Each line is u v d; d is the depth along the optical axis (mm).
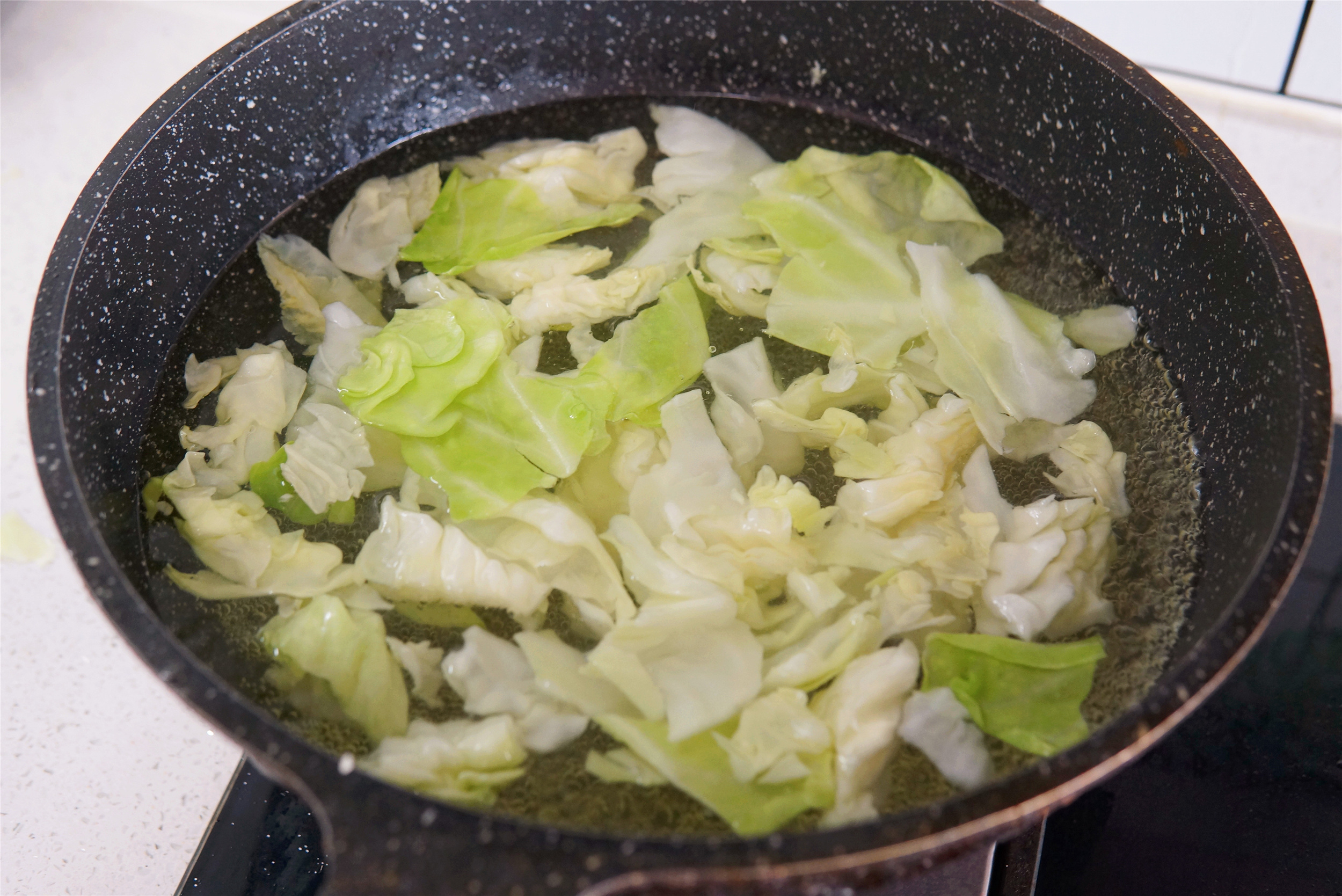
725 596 548
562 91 697
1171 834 582
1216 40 721
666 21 681
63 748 610
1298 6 700
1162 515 586
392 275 633
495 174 662
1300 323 553
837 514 573
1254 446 565
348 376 592
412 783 521
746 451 586
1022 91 653
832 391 598
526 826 471
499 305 614
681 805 524
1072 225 660
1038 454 595
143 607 498
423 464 579
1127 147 628
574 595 556
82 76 791
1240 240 584
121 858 587
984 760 533
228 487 581
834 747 529
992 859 571
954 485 583
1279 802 590
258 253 641
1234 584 547
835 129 692
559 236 638
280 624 553
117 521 569
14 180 758
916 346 614
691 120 682
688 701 535
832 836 469
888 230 644
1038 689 546
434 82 675
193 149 615
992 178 677
